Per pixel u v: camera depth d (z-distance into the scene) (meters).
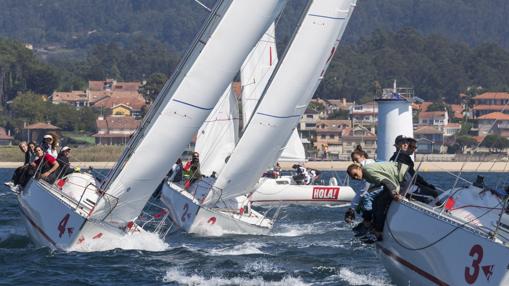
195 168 76.44
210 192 71.44
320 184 114.38
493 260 34.81
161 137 56.53
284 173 171.88
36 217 58.47
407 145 45.12
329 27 74.25
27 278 48.75
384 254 43.09
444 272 37.81
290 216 92.00
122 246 57.44
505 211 37.72
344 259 56.50
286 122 73.12
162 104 57.78
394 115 114.12
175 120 57.00
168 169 57.59
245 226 71.56
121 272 50.25
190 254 57.28
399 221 41.34
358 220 87.44
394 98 114.06
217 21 59.56
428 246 38.94
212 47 58.66
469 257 36.19
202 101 58.00
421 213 39.66
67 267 51.44
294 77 73.12
